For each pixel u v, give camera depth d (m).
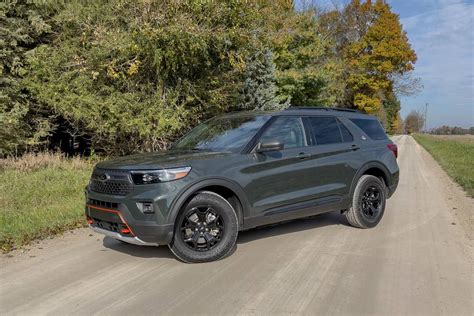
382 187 7.05
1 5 11.70
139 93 12.30
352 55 40.91
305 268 4.93
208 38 11.75
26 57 12.19
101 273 4.80
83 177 10.14
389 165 7.17
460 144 36.00
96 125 11.96
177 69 12.57
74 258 5.34
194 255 5.03
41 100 12.05
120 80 12.12
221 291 4.27
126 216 4.79
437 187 11.48
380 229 6.80
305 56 24.02
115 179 4.94
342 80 37.94
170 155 5.43
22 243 5.91
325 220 7.39
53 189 8.81
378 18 40.78
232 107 17.44
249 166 5.41
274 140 5.55
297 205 5.88
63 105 11.72
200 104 13.50
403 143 42.38
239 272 4.80
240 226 5.39
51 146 15.02
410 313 3.78
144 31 10.91
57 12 12.69
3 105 11.73
